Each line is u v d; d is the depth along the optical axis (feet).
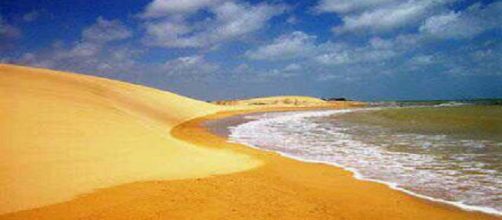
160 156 45.39
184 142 62.54
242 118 130.11
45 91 79.20
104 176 35.06
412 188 35.60
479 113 132.77
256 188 34.27
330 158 50.72
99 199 29.32
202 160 45.65
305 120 119.85
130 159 41.98
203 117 128.77
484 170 42.24
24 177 32.89
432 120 107.45
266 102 293.23
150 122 84.38
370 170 43.16
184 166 41.60
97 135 50.80
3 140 41.88
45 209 27.02
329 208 29.68
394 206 30.53
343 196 32.96
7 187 30.48
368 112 166.81
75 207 27.58
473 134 72.38
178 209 27.81
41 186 31.30
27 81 88.79
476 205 30.73
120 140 50.57
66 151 41.57
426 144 61.41
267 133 82.12
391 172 42.06
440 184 36.86
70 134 48.57
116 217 25.99
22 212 26.37
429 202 31.50
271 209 28.73
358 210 29.45
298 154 53.98
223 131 86.43
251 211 28.04
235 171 41.01
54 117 55.47
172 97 151.12
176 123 101.65
